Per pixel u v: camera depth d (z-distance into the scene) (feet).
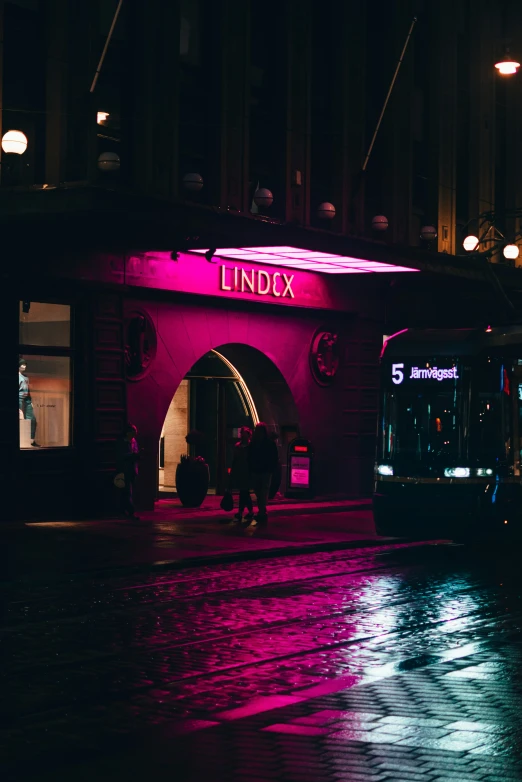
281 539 64.18
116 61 74.74
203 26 81.46
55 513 72.33
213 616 40.65
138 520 73.00
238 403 91.86
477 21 108.88
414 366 64.54
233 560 56.70
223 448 90.89
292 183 87.40
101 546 59.16
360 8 94.43
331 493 94.38
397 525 63.52
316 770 21.81
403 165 98.94
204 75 81.30
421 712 26.58
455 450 63.05
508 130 115.24
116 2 74.59
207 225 68.90
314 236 77.30
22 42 69.67
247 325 86.53
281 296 88.63
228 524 71.67
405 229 99.09
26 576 48.67
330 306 93.56
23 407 70.59
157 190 76.43
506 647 35.12
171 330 80.28
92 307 74.33
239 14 82.89
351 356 96.37
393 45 97.55
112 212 62.64
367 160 92.02
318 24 91.91
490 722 25.58
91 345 74.28
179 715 26.89
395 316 100.89
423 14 103.04
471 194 108.37
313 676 31.27
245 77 83.41
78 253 73.00
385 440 64.69
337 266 87.61
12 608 42.16
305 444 88.79
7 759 22.86
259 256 82.33
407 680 30.27
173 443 89.56
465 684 29.73
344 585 48.57
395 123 97.76
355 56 94.02
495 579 50.80
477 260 94.73
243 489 73.67
